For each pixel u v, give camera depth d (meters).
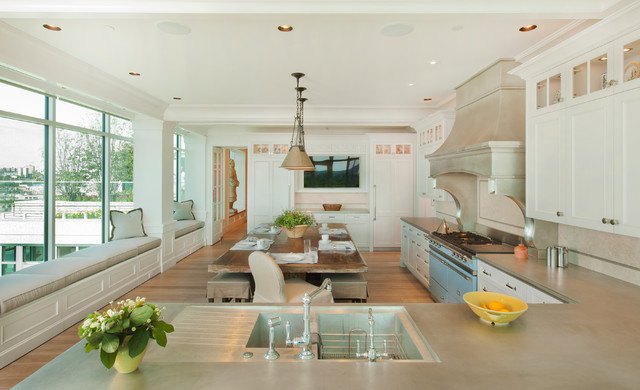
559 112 2.43
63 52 3.12
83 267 3.69
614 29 1.96
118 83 4.04
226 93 4.59
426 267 4.56
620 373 1.14
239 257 3.39
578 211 2.27
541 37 2.75
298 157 4.26
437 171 4.07
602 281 2.27
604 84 2.09
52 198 4.18
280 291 2.63
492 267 2.78
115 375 1.15
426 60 3.28
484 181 4.05
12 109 3.66
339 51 3.08
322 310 1.76
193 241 7.04
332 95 4.65
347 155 7.56
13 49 2.75
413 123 5.65
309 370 1.18
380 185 7.17
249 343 1.51
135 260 4.77
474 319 1.61
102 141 5.12
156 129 5.46
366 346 1.73
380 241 7.19
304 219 4.43
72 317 3.54
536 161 2.69
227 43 2.91
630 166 1.90
